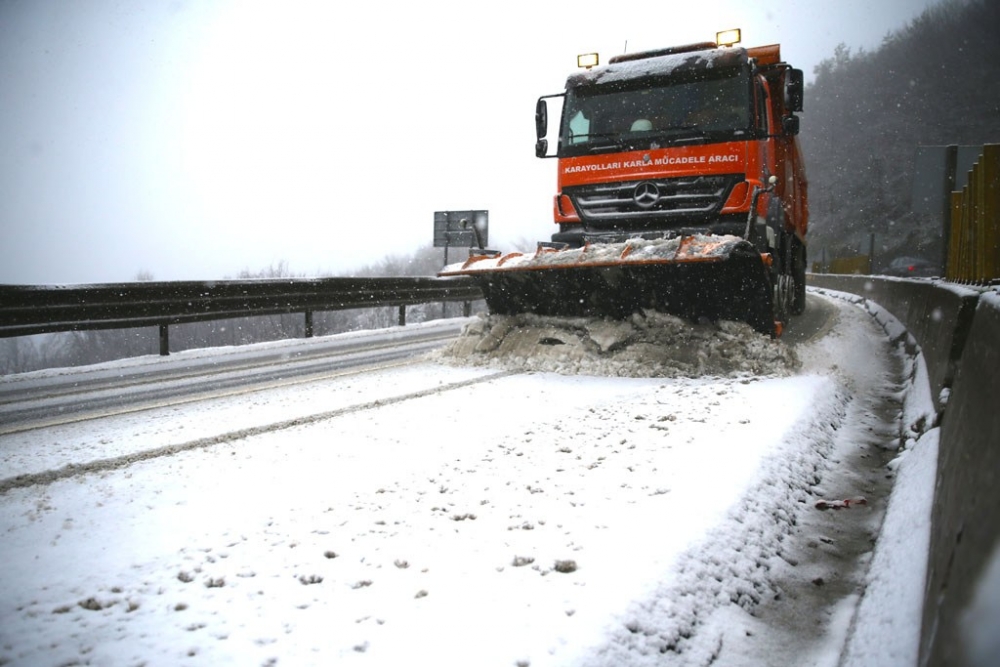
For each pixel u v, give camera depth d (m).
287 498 3.84
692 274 7.75
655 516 3.35
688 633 2.53
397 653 2.26
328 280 13.96
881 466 4.76
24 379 8.77
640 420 5.32
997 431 1.90
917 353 7.60
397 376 8.20
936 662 1.60
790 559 3.35
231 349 11.81
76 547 3.22
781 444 4.57
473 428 5.37
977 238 8.42
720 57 8.58
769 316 7.88
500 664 2.18
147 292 10.70
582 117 9.25
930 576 2.28
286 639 2.37
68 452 4.95
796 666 2.48
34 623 2.52
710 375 7.34
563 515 3.42
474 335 9.34
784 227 10.30
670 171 8.58
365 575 2.84
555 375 7.90
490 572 2.83
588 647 2.27
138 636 2.42
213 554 3.08
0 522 3.57
